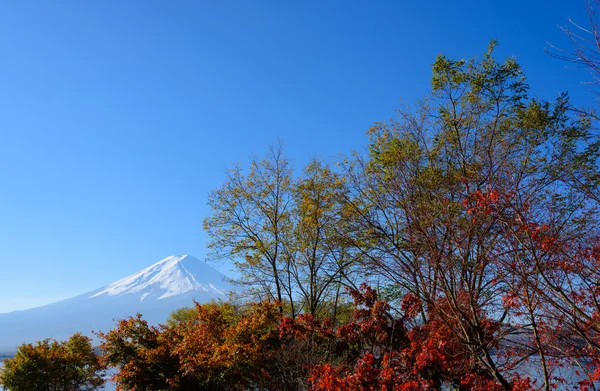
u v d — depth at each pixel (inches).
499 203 322.0
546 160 433.7
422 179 471.8
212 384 776.3
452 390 503.8
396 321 569.3
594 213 361.4
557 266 314.2
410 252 449.4
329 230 690.2
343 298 884.0
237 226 995.9
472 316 402.0
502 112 537.0
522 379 426.9
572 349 381.7
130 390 802.2
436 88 569.6
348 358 628.7
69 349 1079.6
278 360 675.4
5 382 983.0
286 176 1005.8
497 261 338.6
